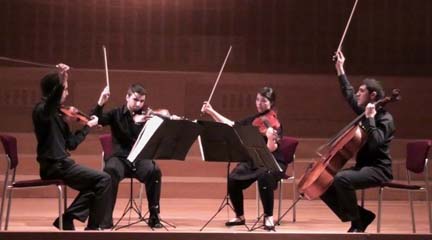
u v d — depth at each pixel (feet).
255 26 40.16
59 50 39.22
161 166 33.32
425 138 38.55
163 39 40.01
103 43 39.65
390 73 40.22
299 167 33.37
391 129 22.24
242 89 38.70
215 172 33.50
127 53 39.83
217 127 20.11
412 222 23.97
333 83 38.81
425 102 38.75
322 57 40.32
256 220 26.16
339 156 21.66
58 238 16.63
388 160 22.43
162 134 19.71
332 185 22.56
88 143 34.14
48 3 39.19
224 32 40.29
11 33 38.75
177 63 40.06
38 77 37.96
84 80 37.70
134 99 24.11
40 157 21.42
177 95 38.37
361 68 40.09
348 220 21.84
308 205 30.66
